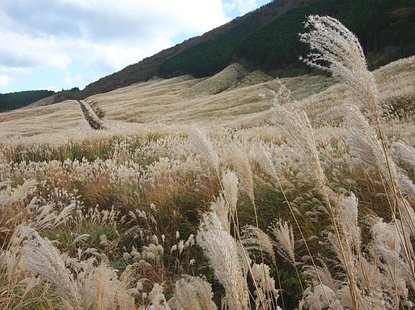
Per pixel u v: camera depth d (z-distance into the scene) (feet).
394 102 57.26
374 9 200.54
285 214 17.16
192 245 17.78
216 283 15.49
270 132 44.01
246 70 260.01
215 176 21.52
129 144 45.24
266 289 8.35
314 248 15.11
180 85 296.92
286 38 238.07
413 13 172.55
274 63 233.14
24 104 456.86
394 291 8.75
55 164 33.99
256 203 18.57
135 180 26.32
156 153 38.27
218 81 250.98
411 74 82.74
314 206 16.51
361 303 7.14
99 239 19.26
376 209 15.66
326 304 9.16
